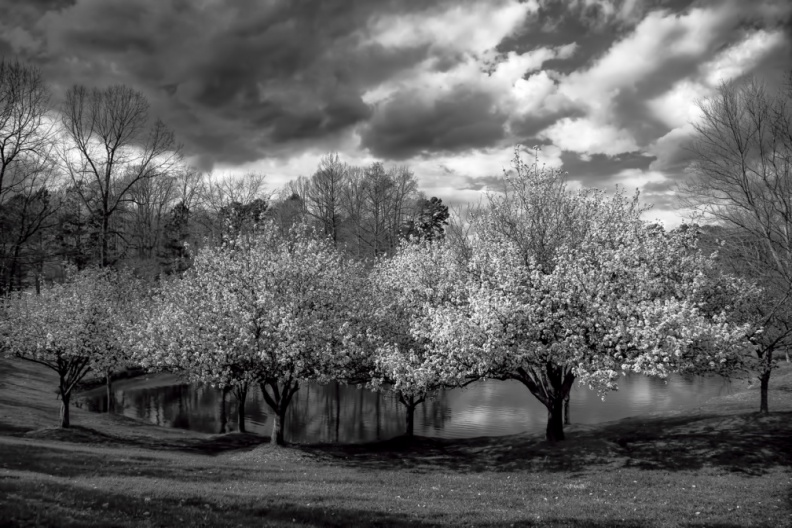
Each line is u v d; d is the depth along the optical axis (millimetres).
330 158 83750
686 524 14211
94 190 56250
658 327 20656
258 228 32125
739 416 29328
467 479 21266
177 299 28500
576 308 23516
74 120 51156
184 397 50969
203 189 77812
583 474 22062
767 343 28500
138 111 53062
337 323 27438
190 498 14180
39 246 53875
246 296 26172
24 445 21484
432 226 79750
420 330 25953
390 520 13414
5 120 42562
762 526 14305
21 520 10633
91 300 32406
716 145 31438
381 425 39125
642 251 24938
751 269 29328
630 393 48719
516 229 28312
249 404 47750
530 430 36375
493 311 23047
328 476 20469
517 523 13648
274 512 13531
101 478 16406
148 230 79312
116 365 33406
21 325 30609
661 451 24750
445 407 45656
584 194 29234
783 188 28438
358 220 84625
